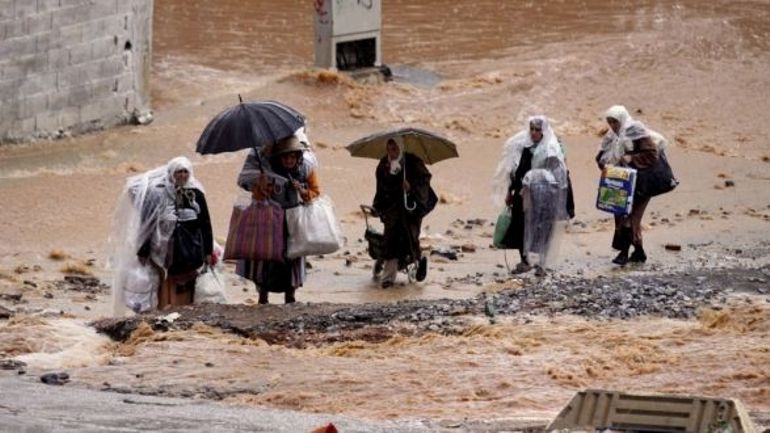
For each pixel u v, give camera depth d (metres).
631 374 25.62
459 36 78.00
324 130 63.31
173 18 80.06
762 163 58.47
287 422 21.34
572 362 26.38
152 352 28.14
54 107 60.25
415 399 24.25
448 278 41.97
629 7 83.44
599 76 71.12
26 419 20.59
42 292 39.22
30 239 46.00
